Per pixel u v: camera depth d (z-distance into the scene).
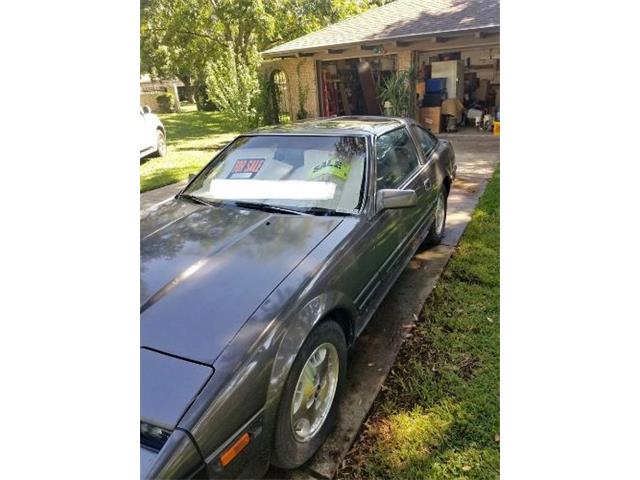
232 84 12.91
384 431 2.10
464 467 1.90
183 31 18.03
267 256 2.09
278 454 1.75
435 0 12.18
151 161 9.66
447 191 4.55
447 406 2.23
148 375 1.48
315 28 18.31
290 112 13.53
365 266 2.40
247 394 1.52
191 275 1.96
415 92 11.34
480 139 10.63
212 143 12.42
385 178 2.93
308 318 1.82
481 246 4.23
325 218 2.47
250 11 16.03
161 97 26.06
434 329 2.90
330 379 2.08
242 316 1.71
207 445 1.39
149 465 1.29
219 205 2.71
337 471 1.91
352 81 13.81
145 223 2.57
